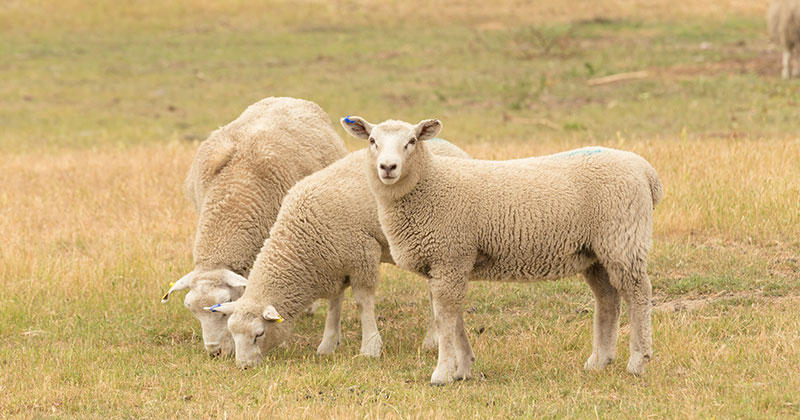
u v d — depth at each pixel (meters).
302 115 11.30
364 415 7.15
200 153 10.89
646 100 25.78
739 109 23.69
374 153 7.92
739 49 32.91
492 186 7.89
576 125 22.92
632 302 7.86
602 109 25.19
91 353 9.16
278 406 7.48
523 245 7.83
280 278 9.05
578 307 10.31
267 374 8.38
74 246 13.20
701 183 13.38
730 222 12.09
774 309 9.39
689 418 6.69
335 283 9.30
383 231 8.27
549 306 10.45
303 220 9.08
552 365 8.52
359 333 10.24
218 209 10.02
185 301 9.34
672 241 11.88
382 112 26.20
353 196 9.12
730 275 10.52
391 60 34.53
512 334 9.66
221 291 9.27
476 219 7.87
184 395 7.90
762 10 41.47
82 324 10.23
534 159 8.19
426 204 7.93
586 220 7.77
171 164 18.30
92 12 43.75
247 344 8.76
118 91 30.84
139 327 10.27
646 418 6.81
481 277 8.20
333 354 9.23
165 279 11.60
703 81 27.38
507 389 7.75
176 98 29.58
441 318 8.06
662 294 10.38
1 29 41.06
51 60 35.94
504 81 29.70
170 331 10.26
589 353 8.79
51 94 30.41
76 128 25.55
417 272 8.24
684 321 9.20
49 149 22.25
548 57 33.41
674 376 7.84
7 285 11.12
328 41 38.97
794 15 26.45
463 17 43.56
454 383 8.06
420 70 32.50
